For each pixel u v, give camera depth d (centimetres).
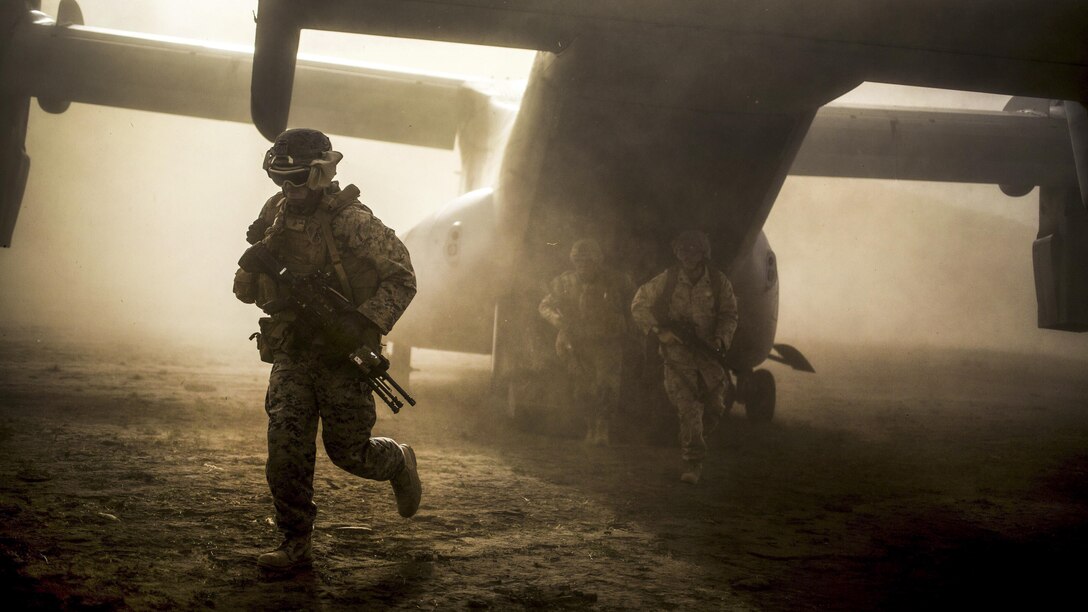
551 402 828
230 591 320
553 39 645
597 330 759
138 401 830
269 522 414
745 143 738
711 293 612
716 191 771
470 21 620
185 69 1063
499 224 868
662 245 805
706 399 614
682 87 684
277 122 662
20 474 484
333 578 343
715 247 809
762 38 629
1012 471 692
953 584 376
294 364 347
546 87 716
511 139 827
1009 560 418
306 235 349
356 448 352
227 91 1062
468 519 459
